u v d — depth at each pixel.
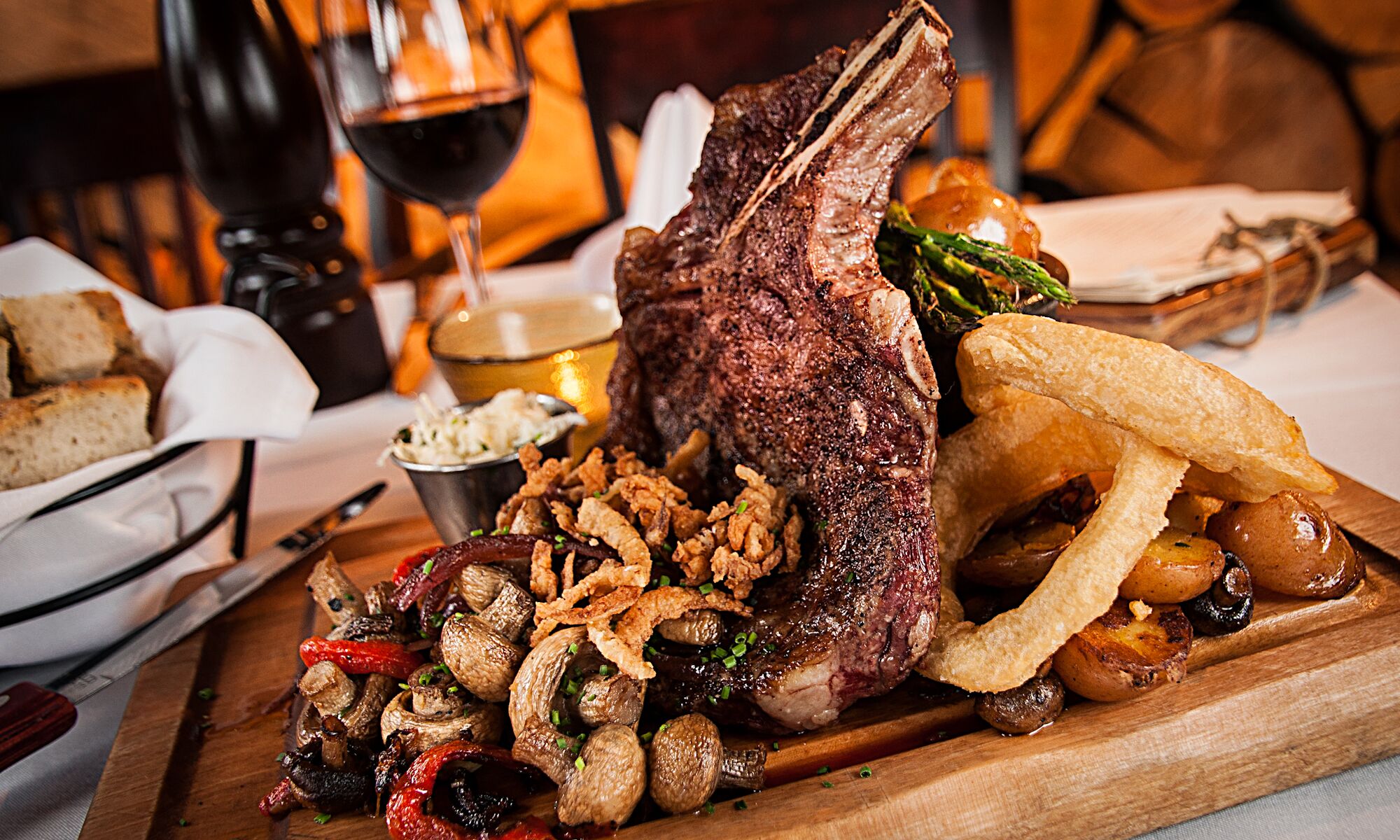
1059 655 0.26
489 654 0.27
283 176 0.48
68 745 0.32
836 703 0.27
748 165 0.31
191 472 0.38
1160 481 0.26
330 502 0.44
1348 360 0.44
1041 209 0.62
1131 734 0.25
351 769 0.27
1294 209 0.51
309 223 0.50
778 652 0.27
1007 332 0.27
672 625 0.28
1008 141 0.74
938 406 0.31
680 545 0.29
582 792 0.25
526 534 0.30
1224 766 0.25
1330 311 0.49
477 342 0.44
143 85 0.74
